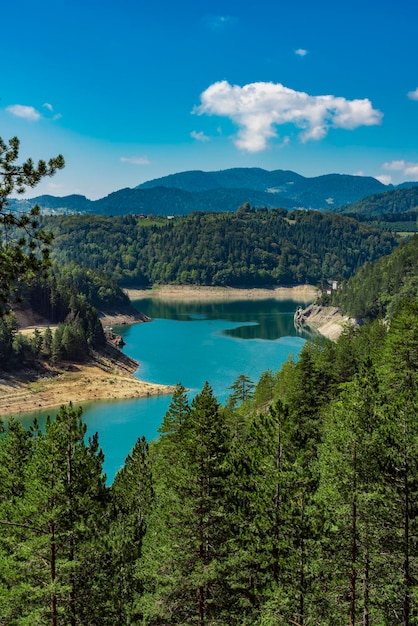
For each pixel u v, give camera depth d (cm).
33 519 3058
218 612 3344
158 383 17025
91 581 3158
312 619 3077
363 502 3070
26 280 1981
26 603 2981
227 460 3556
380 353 7225
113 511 4022
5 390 14975
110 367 18625
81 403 14725
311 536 3106
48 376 16375
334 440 3366
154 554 3462
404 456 3083
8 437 4016
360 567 3022
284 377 10038
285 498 3259
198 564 3256
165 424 5762
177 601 3350
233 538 3372
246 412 9881
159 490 4450
